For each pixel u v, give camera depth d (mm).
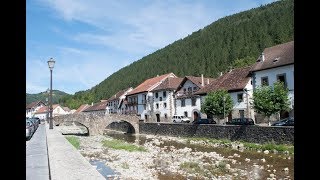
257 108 35500
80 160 10375
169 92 65938
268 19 119062
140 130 58656
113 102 100250
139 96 77000
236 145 32719
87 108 130375
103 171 21141
